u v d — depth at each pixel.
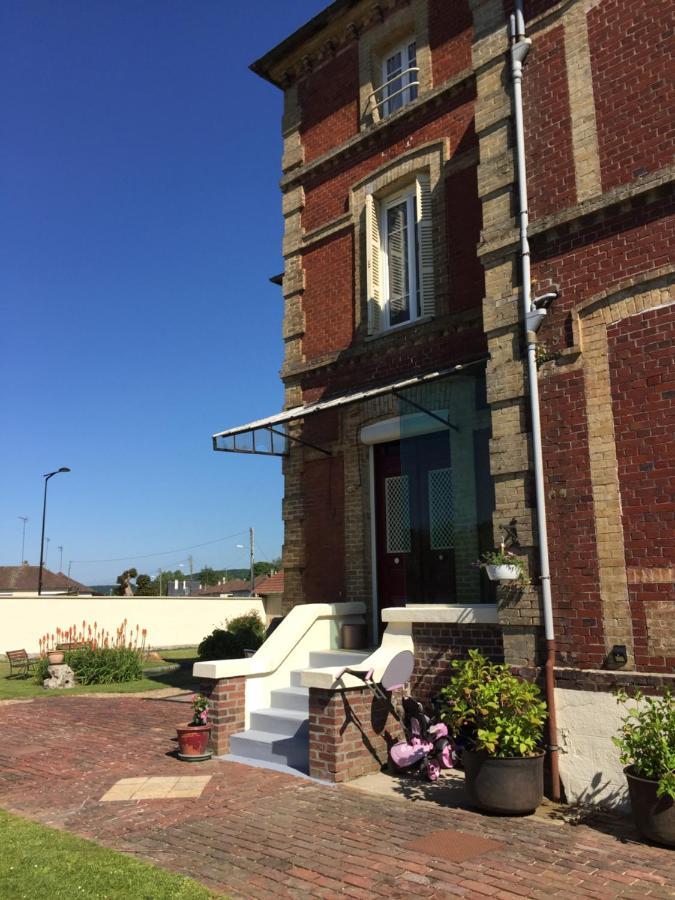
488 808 6.18
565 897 4.55
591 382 6.99
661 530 6.36
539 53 7.93
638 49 7.12
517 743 6.16
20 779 7.62
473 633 7.86
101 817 6.25
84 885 4.58
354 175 11.57
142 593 55.00
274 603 36.06
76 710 12.16
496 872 4.95
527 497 7.30
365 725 7.60
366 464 10.77
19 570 58.06
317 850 5.39
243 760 8.22
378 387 10.31
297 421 11.77
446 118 10.24
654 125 6.90
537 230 7.56
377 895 4.61
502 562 7.21
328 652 9.68
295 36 12.35
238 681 8.80
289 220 12.53
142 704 12.77
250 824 6.00
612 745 6.34
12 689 15.14
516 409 7.54
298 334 12.02
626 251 6.93
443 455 8.94
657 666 6.23
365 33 11.69
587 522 6.83
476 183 9.71
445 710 6.98
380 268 11.19
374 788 7.02
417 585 8.91
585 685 6.57
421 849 5.39
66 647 18.53
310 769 7.47
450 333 9.74
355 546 10.65
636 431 6.63
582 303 7.14
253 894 4.64
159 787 7.15
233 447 11.00
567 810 6.33
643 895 4.57
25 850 5.26
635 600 6.43
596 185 7.23
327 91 12.23
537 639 7.05
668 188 6.70
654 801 5.41
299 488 11.59
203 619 32.47
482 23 8.54
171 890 4.54
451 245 9.88
